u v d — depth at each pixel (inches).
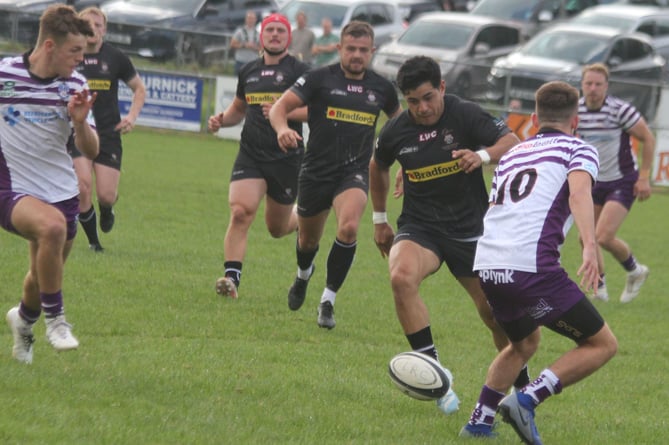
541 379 612.4
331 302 938.7
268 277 1153.4
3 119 688.4
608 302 1226.6
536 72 2517.2
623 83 2433.6
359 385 747.4
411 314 693.3
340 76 940.6
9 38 2618.1
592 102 1174.3
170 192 1705.2
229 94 2522.1
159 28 2615.7
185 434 589.0
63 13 679.7
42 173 701.9
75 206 719.1
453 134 720.3
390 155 743.7
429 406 716.7
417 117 718.5
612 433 695.7
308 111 950.4
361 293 1122.0
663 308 1206.3
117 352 768.9
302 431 621.0
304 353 833.5
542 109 645.3
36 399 619.8
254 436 600.4
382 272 1263.5
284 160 1034.1
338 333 929.5
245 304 996.6
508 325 639.8
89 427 581.6
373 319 1000.2
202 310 951.6
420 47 2773.1
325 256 1347.2
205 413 634.2
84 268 1074.7
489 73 2539.4
